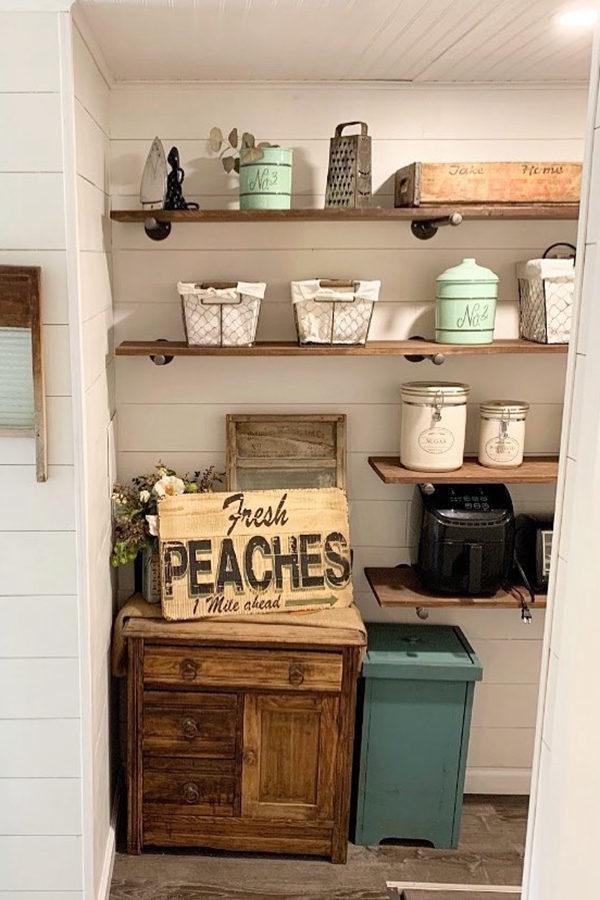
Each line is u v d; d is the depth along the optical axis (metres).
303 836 2.33
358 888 2.26
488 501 2.36
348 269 2.43
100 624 2.10
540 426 2.55
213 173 2.36
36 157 1.70
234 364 2.46
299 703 2.25
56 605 1.89
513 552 2.39
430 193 2.18
